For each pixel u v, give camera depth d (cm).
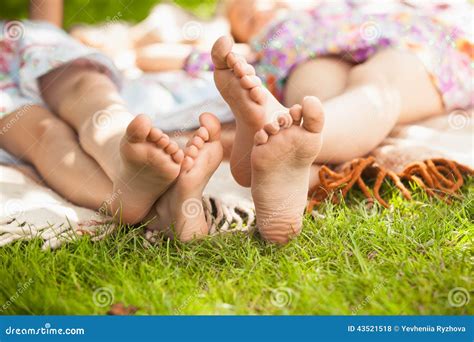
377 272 156
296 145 160
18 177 204
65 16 386
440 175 198
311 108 155
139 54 267
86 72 206
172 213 173
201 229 176
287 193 167
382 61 216
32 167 213
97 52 211
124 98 235
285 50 224
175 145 159
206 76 248
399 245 167
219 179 215
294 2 284
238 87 165
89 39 289
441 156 205
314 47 221
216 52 162
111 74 216
